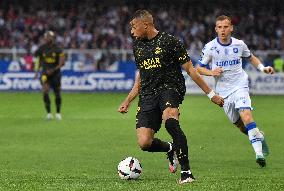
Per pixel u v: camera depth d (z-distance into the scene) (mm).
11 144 31469
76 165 24609
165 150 20266
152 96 18875
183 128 38406
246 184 17969
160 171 22641
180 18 90750
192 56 70750
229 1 93875
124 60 72688
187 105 54719
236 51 25234
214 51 25281
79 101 58531
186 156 18172
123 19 90000
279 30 89562
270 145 31109
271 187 17484
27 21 89062
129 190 16875
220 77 25438
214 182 18297
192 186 17453
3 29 86750
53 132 36469
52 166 24312
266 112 49000
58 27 89125
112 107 52500
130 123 41125
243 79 25344
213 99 18875
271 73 25531
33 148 30047
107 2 95500
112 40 85000
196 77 18750
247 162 25484
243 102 24844
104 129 37875
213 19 89750
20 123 41188
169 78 18812
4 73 71375
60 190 17109
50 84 44031
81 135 35094
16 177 19984
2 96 63969
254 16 90938
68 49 79188
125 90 70938
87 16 91125
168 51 18672
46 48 43562
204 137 34250
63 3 94812
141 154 27922
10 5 91938
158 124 19156
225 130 37344
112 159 26438
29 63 71125
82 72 71438
